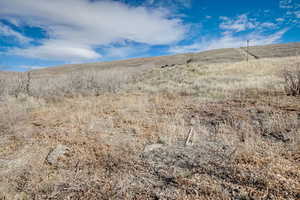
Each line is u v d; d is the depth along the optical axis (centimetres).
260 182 261
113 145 436
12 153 407
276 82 951
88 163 362
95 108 772
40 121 623
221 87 1005
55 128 553
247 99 720
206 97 852
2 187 288
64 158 380
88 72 1396
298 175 268
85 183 302
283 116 502
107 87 1266
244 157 333
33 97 997
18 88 1057
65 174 328
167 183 289
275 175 272
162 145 429
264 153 343
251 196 238
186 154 376
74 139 471
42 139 477
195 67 1947
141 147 426
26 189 290
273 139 404
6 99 893
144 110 717
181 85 1212
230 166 312
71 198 269
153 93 1071
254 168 296
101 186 291
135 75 1886
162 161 358
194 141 438
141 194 269
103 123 585
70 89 1205
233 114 585
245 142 394
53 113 716
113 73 1508
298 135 387
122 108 768
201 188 266
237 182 271
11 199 269
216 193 253
